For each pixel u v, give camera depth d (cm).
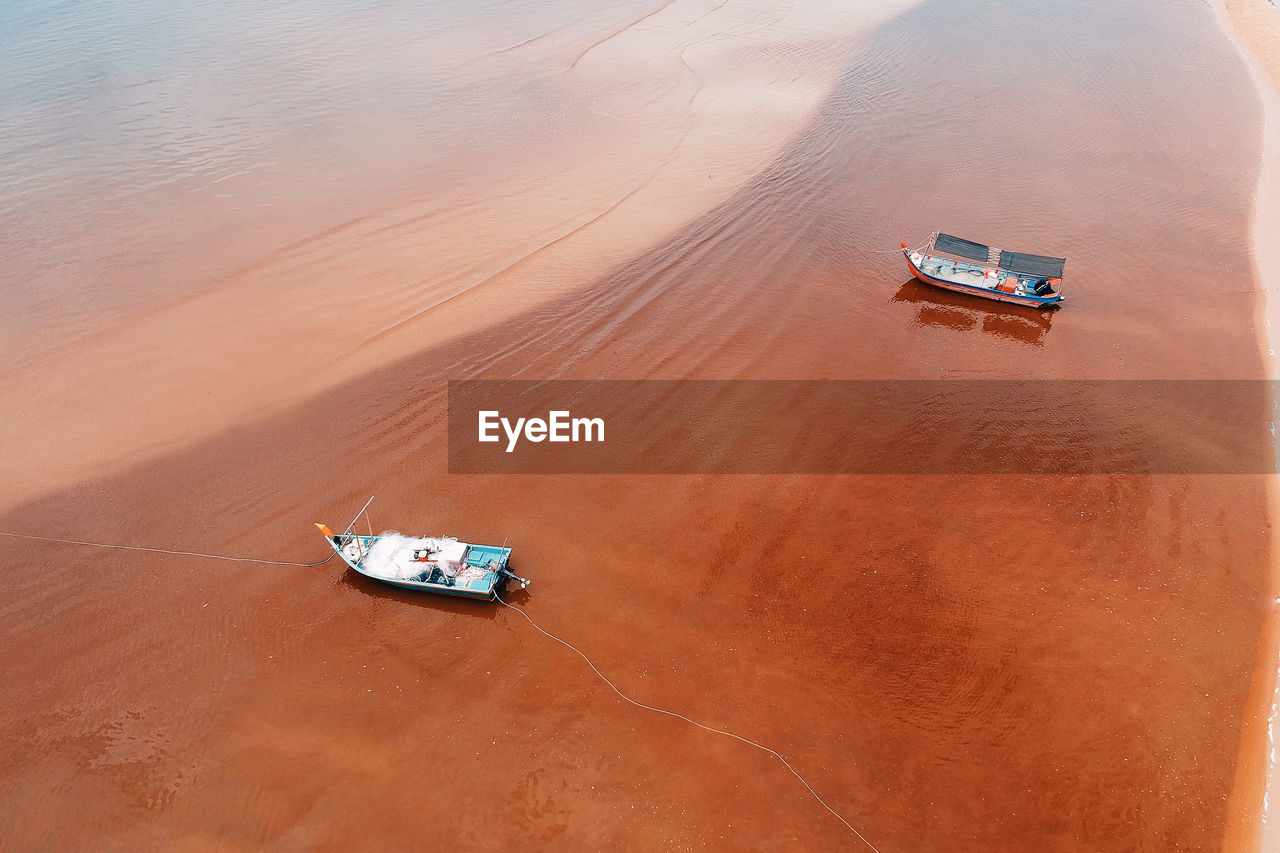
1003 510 3017
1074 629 2620
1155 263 4412
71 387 3522
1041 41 7394
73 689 2455
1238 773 2272
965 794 2228
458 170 5203
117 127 5641
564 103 6106
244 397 3497
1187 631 2611
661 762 2289
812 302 4147
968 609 2686
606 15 7819
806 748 2323
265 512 2998
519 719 2386
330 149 5409
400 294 4119
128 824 2156
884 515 3002
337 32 7344
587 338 3872
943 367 3725
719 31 7506
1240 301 4109
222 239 4491
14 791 2228
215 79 6388
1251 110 6081
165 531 2923
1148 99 6306
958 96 6384
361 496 3066
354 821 2156
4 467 3145
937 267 4256
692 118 5944
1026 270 4062
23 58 6700
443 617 2655
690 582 2764
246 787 2228
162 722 2375
